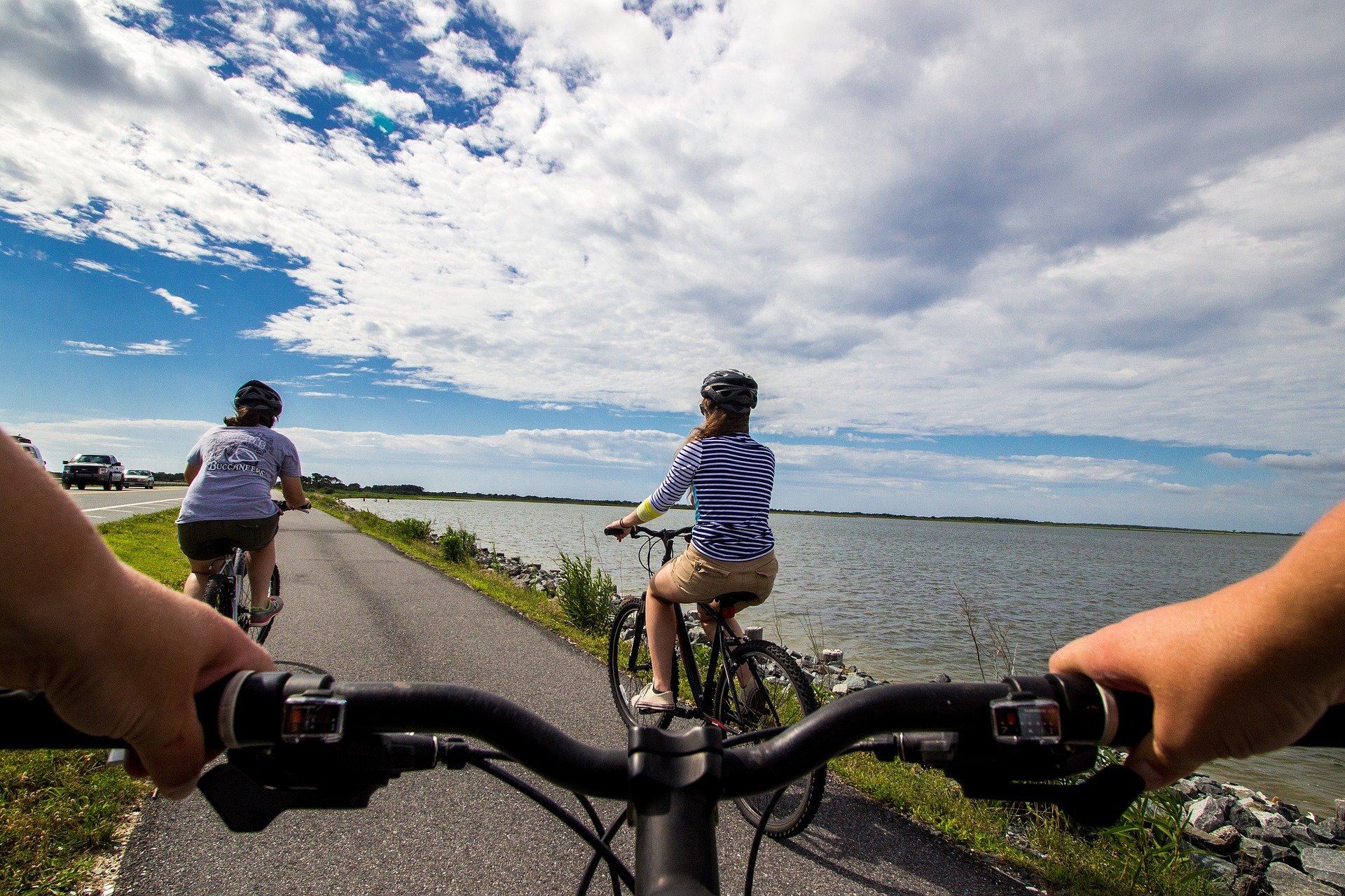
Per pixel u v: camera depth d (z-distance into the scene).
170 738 0.67
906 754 0.81
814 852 3.29
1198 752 0.66
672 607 4.24
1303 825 4.73
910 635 12.16
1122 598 21.66
